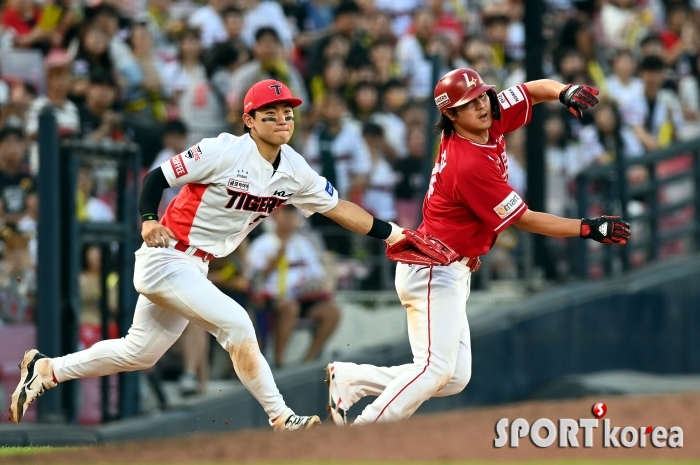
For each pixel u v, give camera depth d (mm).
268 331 30203
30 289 28656
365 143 31734
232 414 29266
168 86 32188
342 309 31500
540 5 34281
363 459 14438
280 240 30219
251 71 32094
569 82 36688
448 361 18359
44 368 19062
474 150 17844
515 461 14258
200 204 17781
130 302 29609
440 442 15461
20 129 28656
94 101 30031
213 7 34469
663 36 43469
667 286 37562
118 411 29062
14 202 28516
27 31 33688
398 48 37781
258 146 17719
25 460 15438
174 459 14875
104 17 31641
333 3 38969
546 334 34719
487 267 34375
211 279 29047
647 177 37719
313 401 30125
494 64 38594
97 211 29609
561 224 17906
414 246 18453
